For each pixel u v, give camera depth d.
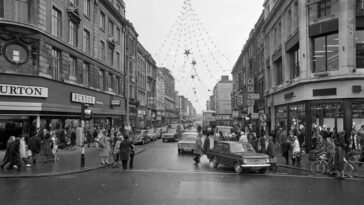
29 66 24.12
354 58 24.30
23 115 24.30
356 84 24.19
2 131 23.58
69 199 11.09
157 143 42.38
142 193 12.05
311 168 18.00
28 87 24.00
